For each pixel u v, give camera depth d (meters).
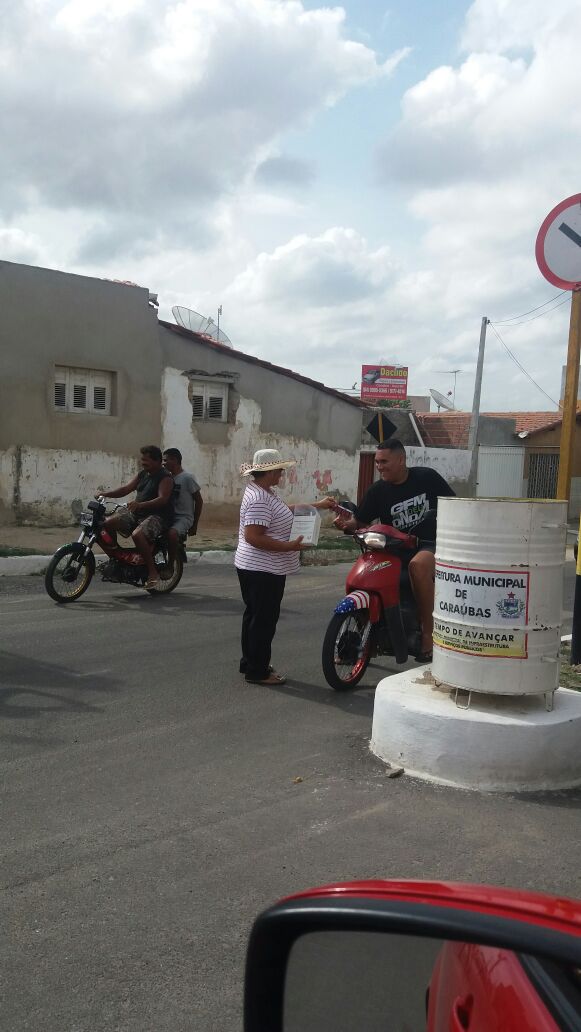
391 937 1.56
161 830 4.35
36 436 17.19
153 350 18.84
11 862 3.98
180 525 11.23
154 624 9.37
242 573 6.98
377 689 5.56
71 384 17.84
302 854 4.12
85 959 3.26
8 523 16.94
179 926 3.49
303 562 16.45
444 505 5.12
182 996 3.06
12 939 3.37
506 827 4.44
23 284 16.80
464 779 4.93
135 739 5.68
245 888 3.79
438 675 5.21
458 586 5.03
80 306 17.59
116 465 18.34
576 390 7.00
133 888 3.77
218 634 8.95
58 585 10.55
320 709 6.45
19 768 5.12
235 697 6.70
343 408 22.97
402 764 5.19
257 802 4.71
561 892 3.81
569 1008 1.30
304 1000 1.65
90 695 6.64
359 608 6.72
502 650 4.96
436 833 4.36
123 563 10.80
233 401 20.62
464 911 1.51
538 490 36.56
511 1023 1.33
